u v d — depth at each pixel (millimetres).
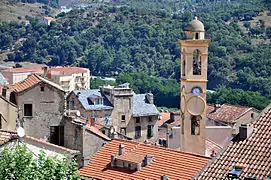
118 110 150750
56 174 52500
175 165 71250
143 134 153125
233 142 62156
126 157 74062
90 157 84812
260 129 62469
